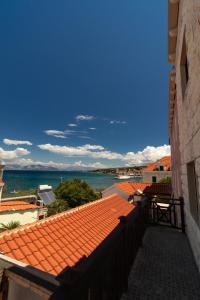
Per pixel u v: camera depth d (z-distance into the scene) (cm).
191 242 370
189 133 316
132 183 2102
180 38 369
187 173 368
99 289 160
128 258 285
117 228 239
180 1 353
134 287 252
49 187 2841
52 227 674
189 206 370
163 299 229
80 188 2706
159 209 555
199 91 230
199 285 258
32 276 359
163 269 299
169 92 638
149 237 448
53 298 106
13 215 1667
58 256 529
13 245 508
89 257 154
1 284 380
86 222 814
